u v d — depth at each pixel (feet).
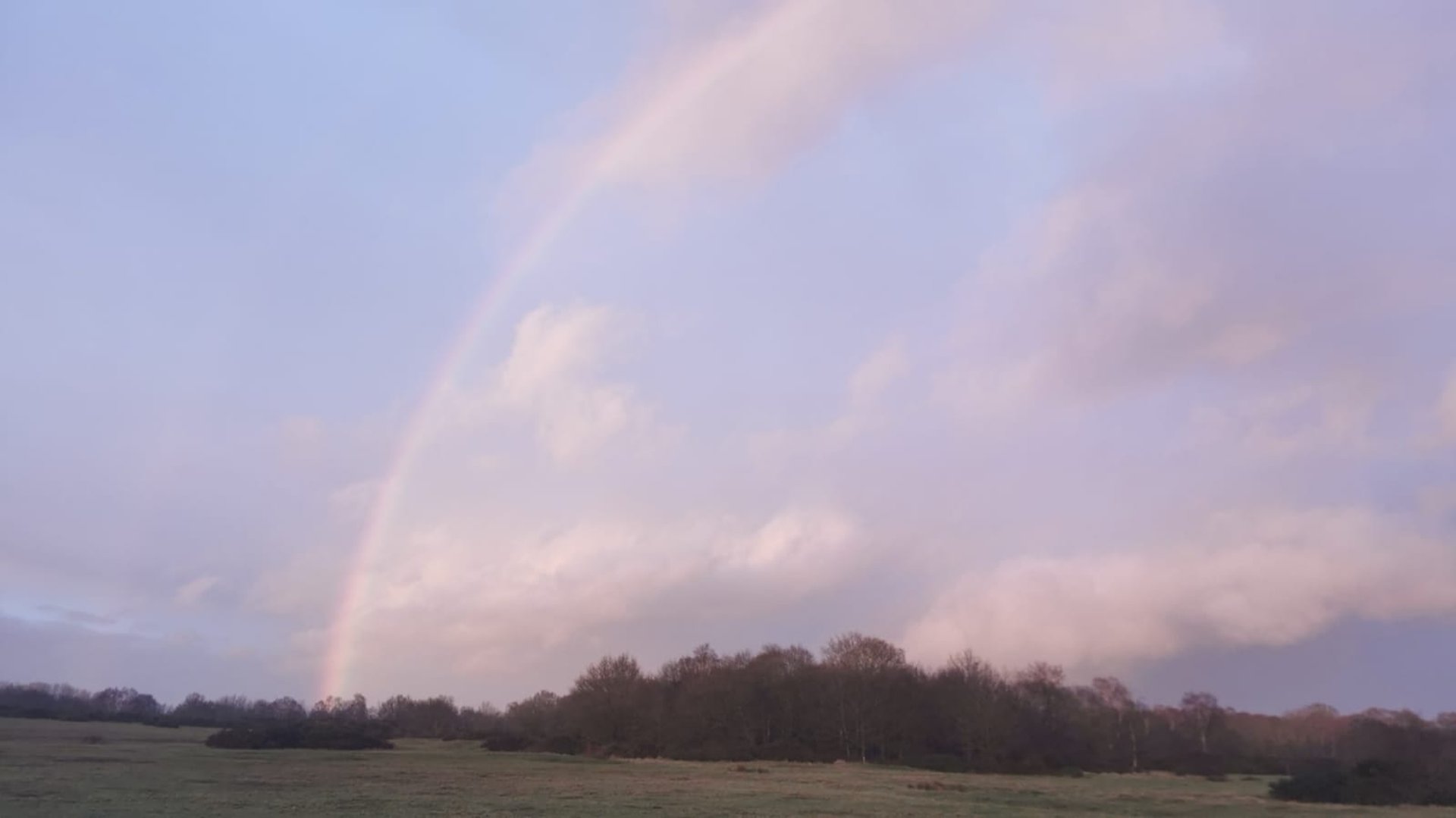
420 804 155.02
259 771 223.92
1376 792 241.35
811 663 453.58
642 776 251.60
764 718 424.05
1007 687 426.10
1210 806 213.66
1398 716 384.27
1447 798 239.50
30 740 321.52
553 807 157.07
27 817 125.80
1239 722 499.92
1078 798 223.51
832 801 183.42
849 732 404.98
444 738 521.24
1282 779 270.05
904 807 177.17
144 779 187.21
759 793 199.21
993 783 276.62
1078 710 442.09
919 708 405.59
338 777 212.43
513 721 556.51
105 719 548.31
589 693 450.71
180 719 572.51
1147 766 401.70
